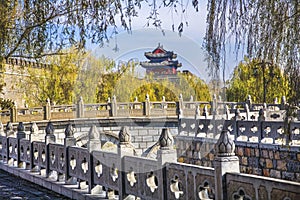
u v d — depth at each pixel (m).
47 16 7.99
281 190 4.91
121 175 7.77
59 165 10.35
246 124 17.06
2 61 8.98
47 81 25.70
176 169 6.69
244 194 5.48
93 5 7.12
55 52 9.23
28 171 12.11
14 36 8.47
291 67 5.08
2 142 14.52
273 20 5.14
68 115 26.39
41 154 11.39
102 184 8.46
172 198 6.72
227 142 5.87
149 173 7.19
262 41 5.22
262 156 15.90
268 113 19.23
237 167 5.86
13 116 25.70
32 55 8.99
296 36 5.04
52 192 10.13
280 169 15.04
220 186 5.80
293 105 5.16
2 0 8.14
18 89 30.78
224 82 5.61
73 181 9.97
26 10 8.07
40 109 26.44
